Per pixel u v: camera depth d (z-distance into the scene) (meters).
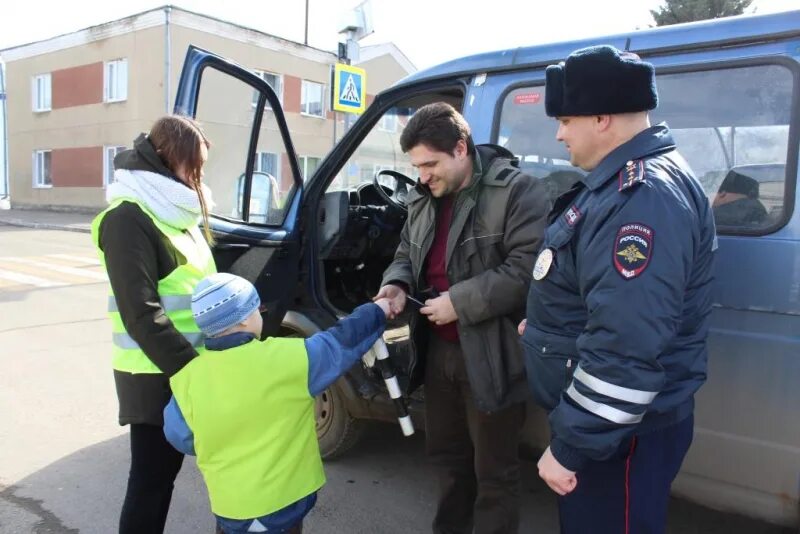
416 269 2.26
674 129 2.30
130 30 18.80
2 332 5.99
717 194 2.20
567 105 1.57
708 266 1.57
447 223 2.20
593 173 1.57
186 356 1.97
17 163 23.70
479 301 1.96
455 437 2.36
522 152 2.65
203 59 2.71
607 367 1.39
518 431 2.22
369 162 3.81
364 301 3.88
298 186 3.31
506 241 2.01
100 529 2.78
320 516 2.94
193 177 2.13
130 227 1.93
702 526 2.78
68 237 15.07
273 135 3.26
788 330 2.01
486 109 2.73
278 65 20.30
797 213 2.02
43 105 22.47
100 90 20.16
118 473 3.30
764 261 2.06
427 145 1.97
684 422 1.69
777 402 2.04
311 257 3.31
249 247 2.95
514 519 2.22
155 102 18.56
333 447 3.38
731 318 2.11
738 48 2.17
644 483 1.61
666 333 1.38
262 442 1.82
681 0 21.58
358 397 3.04
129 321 1.93
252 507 1.82
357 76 8.24
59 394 4.40
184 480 3.28
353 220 3.64
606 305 1.40
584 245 1.51
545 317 1.67
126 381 2.08
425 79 2.95
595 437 1.43
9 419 3.98
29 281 8.75
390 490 3.18
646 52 2.34
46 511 2.93
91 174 21.06
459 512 2.43
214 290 1.76
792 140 2.05
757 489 2.11
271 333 3.09
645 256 1.38
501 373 2.03
